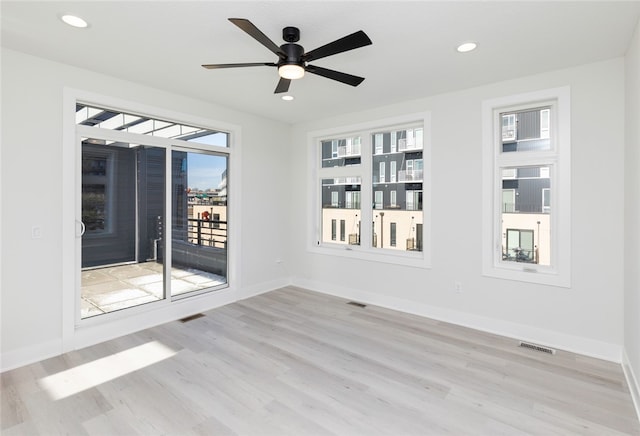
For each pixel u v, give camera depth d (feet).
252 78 10.80
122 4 6.79
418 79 10.80
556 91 10.02
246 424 6.62
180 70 10.18
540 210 10.77
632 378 7.78
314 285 16.51
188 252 13.29
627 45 8.42
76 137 10.16
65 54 9.09
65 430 6.43
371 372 8.63
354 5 6.85
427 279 12.76
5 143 8.73
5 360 8.75
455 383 8.12
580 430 6.47
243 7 6.93
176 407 7.14
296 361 9.20
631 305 8.13
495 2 6.70
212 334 11.05
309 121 16.44
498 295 11.17
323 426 6.58
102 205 10.85
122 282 11.38
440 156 12.34
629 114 8.39
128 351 9.80
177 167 12.87
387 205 14.39
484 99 11.34
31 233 9.19
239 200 14.82
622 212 9.11
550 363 9.11
